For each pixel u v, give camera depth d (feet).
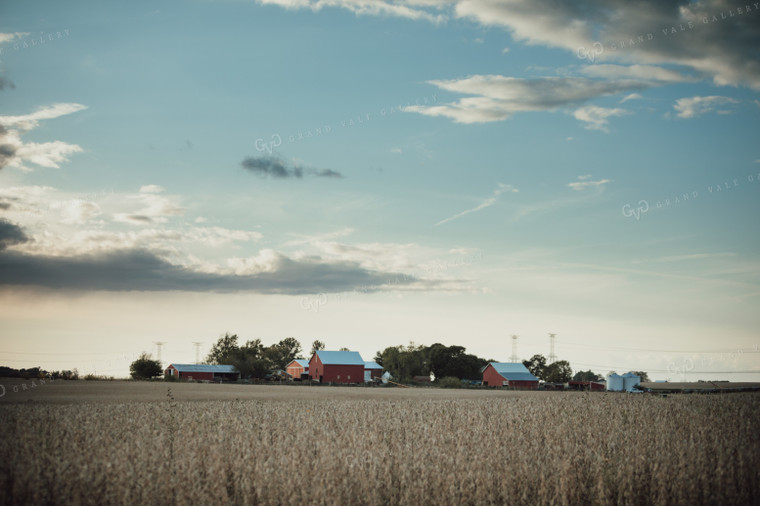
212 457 57.62
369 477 48.85
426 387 369.09
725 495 49.03
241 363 416.46
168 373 396.98
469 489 47.47
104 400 158.51
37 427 82.79
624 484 49.49
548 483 50.26
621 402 123.44
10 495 48.11
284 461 53.11
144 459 56.03
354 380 381.81
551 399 142.72
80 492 48.14
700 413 96.84
